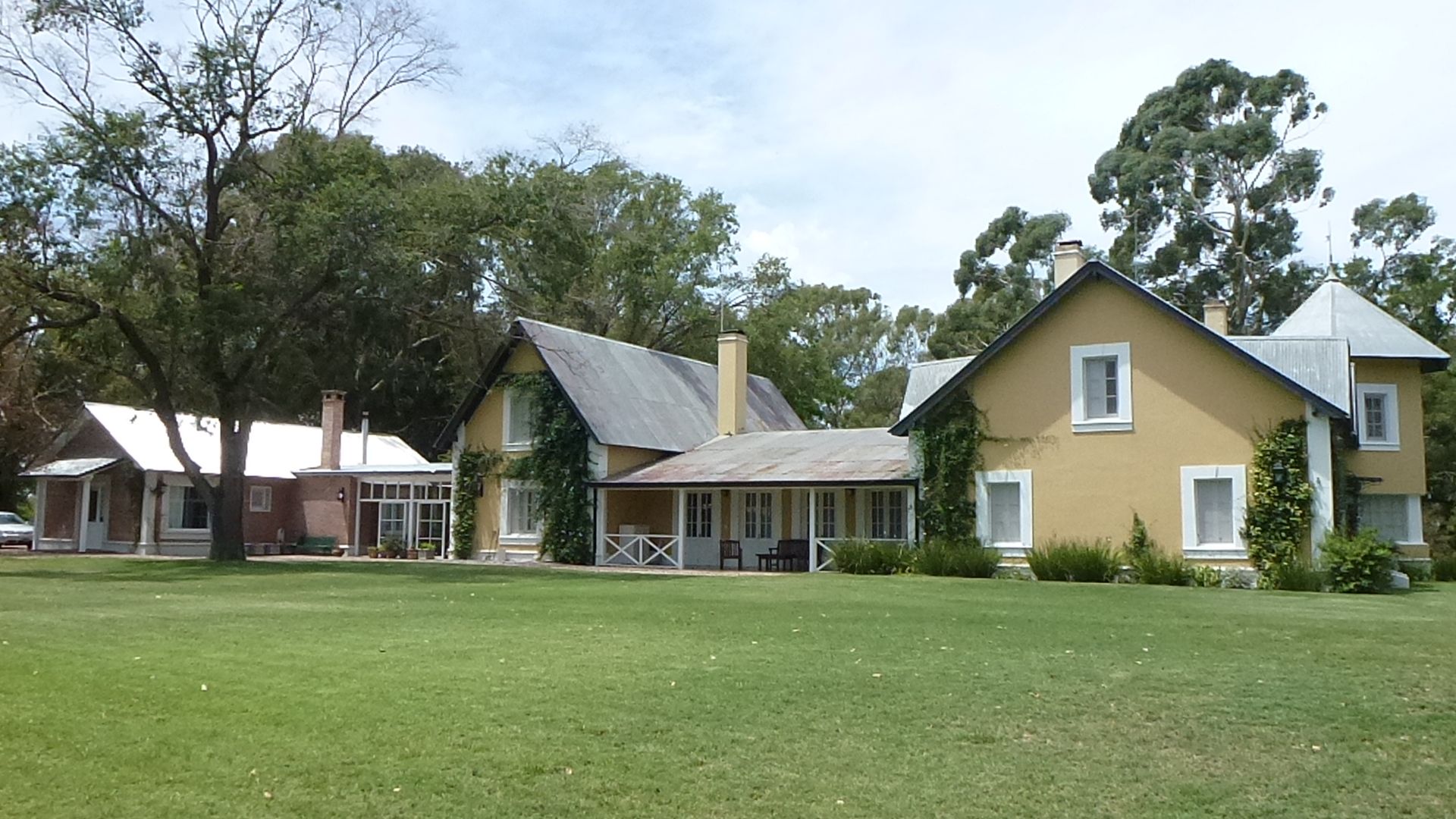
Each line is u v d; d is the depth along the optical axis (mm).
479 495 32375
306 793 5848
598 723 7355
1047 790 6035
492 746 6734
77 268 25281
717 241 47844
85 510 36250
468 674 9094
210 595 17125
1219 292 49312
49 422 40750
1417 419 29172
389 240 25578
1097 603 16078
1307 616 14188
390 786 5965
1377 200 48938
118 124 24656
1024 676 9203
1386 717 7707
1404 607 15812
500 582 21000
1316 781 6262
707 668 9492
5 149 23828
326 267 26266
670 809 5652
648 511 31953
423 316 30188
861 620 13430
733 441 33031
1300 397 21688
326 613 14094
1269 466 21797
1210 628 12680
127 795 5801
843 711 7801
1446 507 38969
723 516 30641
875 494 28344
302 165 26516
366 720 7375
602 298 46656
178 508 36094
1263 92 48594
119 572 23500
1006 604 15867
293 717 7449
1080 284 23797
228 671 9180
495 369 31812
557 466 30516
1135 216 50906
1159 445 22859
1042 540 23734
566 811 5609
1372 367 29297
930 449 25031
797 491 29531
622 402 31891
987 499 24438
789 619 13586
